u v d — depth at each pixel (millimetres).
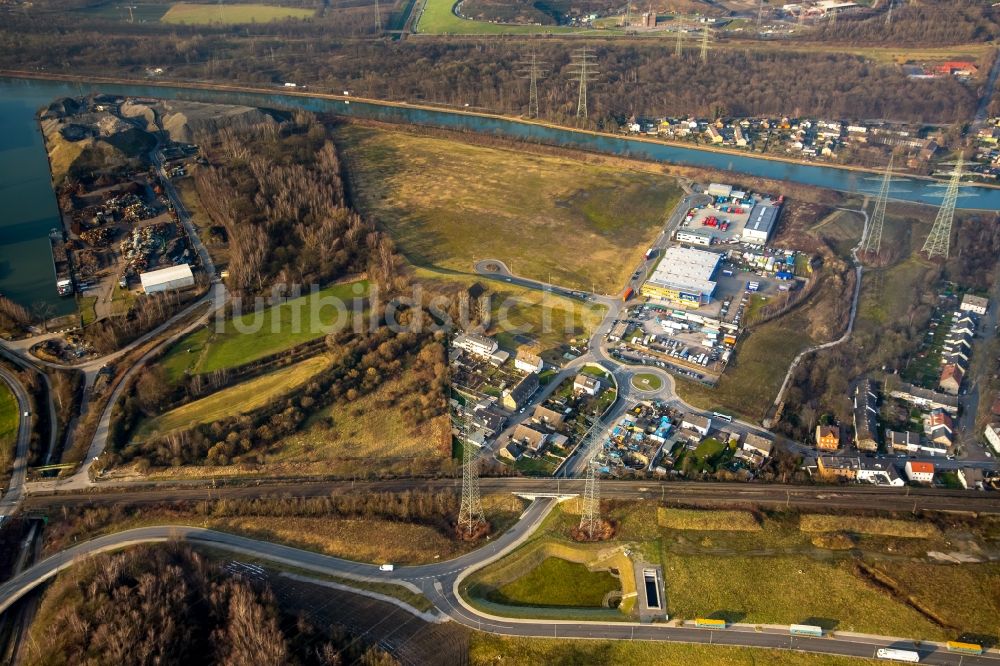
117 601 174625
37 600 188750
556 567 197500
